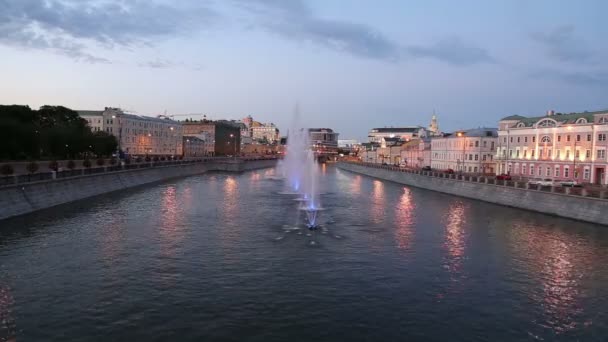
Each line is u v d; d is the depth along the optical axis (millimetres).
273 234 49875
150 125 199875
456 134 141750
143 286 32281
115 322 26453
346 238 48906
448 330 26562
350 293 31938
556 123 97562
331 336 25422
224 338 24859
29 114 125688
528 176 105500
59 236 46156
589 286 34531
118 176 91375
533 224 59219
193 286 32531
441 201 85250
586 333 26688
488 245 46906
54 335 24734
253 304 29547
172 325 26234
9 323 26078
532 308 30141
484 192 85375
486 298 31703
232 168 174625
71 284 32375
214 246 43875
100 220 55312
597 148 87500
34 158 113750
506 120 119562
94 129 179875
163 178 120688
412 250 44281
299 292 31859
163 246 43344
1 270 35094
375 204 79375
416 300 31000
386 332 26094
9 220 52750
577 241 49000
